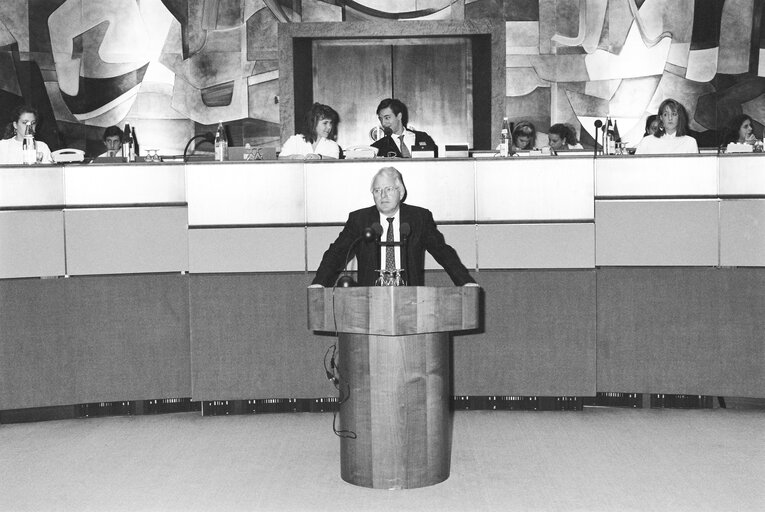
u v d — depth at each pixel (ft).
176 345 17.98
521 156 17.56
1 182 17.38
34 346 17.44
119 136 26.66
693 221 17.51
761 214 17.31
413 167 17.57
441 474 12.59
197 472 13.39
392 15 28.81
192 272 17.66
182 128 28.30
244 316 17.67
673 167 17.52
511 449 14.58
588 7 28.25
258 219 17.63
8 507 11.71
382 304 11.85
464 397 17.99
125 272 17.81
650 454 14.19
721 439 15.17
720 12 27.40
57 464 13.98
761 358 17.37
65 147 27.50
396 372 12.19
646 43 27.99
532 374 17.65
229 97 28.43
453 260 14.46
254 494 12.17
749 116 27.20
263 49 28.50
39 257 17.52
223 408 17.85
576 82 28.32
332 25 28.68
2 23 26.96
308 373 17.74
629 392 17.79
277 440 15.51
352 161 17.60
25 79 27.09
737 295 17.44
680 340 17.62
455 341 17.75
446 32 28.63
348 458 12.59
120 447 15.12
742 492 12.01
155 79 28.14
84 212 17.70
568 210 17.52
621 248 17.66
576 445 14.85
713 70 27.55
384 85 29.68
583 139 28.30
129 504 11.78
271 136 28.53
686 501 11.63
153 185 17.85
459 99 29.71
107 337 17.79
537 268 17.58
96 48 27.78
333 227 17.61
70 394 17.62
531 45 28.43
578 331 17.56
